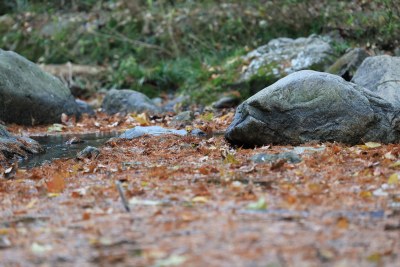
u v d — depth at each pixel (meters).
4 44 19.12
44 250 4.42
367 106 8.41
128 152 8.65
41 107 12.73
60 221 5.16
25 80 12.71
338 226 4.68
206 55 16.98
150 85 16.55
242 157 7.77
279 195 5.71
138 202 5.63
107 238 4.61
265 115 8.53
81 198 5.94
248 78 14.19
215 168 7.03
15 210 5.63
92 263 4.15
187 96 14.69
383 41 14.80
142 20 18.78
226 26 17.50
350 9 15.63
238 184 6.22
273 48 14.87
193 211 5.23
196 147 8.70
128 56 18.08
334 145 8.15
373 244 4.34
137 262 4.13
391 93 10.31
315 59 14.05
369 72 10.89
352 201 5.47
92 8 19.58
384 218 4.96
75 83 16.64
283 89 8.51
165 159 8.03
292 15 16.64
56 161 8.34
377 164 7.03
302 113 8.41
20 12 19.80
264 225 4.77
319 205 5.35
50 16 19.58
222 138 9.35
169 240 4.49
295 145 8.43
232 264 3.99
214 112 13.38
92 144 10.12
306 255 4.12
